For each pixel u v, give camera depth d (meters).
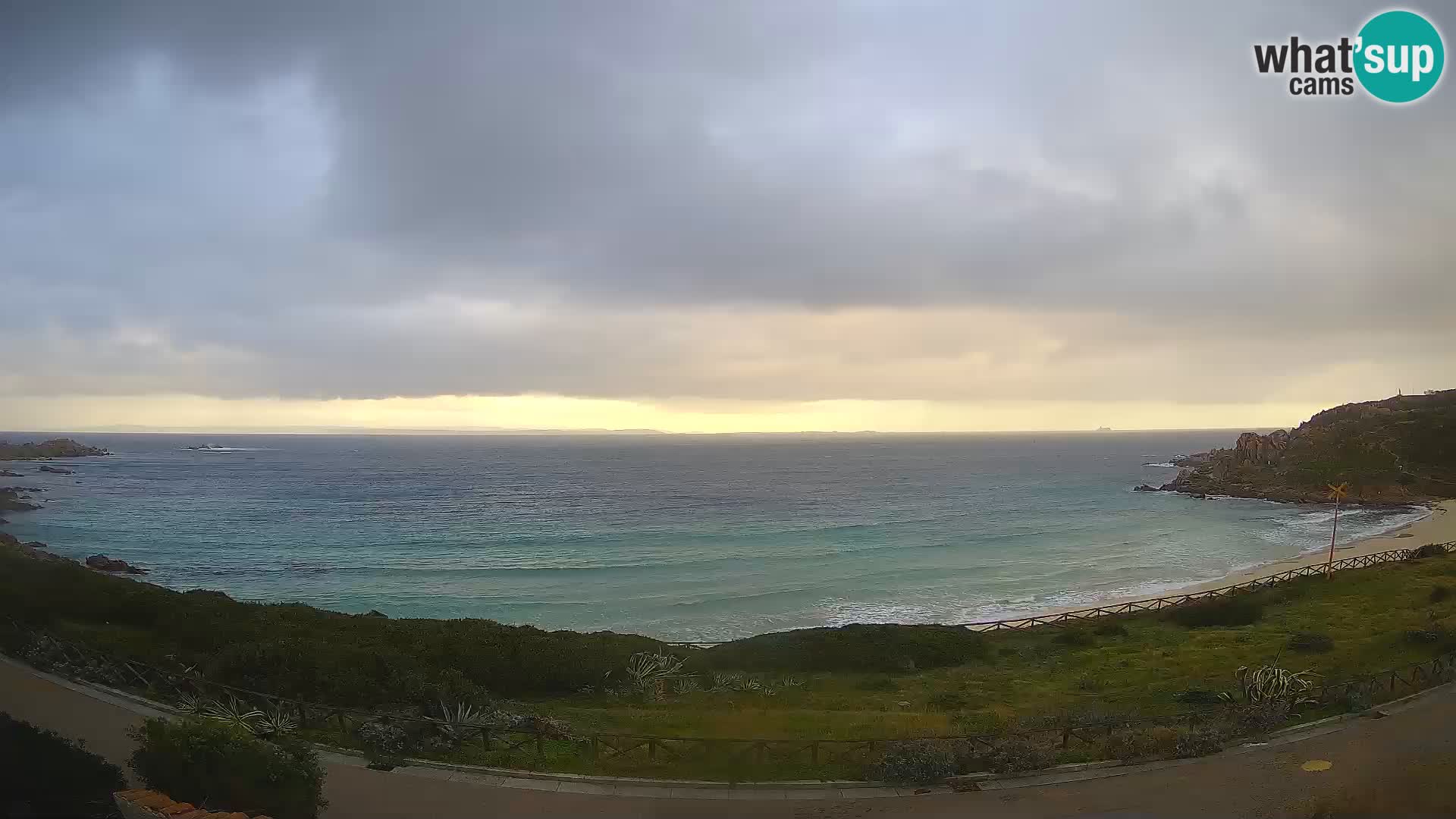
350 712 15.73
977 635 31.56
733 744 14.52
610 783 12.42
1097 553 65.12
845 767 13.38
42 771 9.14
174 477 157.50
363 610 45.72
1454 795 11.62
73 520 88.75
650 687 22.08
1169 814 11.27
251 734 10.84
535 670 21.91
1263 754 13.85
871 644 29.17
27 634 19.34
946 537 75.44
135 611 24.56
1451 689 17.59
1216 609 33.88
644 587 51.84
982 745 14.09
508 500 114.75
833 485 145.12
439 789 11.99
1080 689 22.67
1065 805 11.71
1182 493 122.81
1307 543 69.38
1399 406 135.75
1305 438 129.12
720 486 143.38
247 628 23.38
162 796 8.91
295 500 113.12
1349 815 10.95
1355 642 25.67
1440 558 45.09
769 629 41.00
